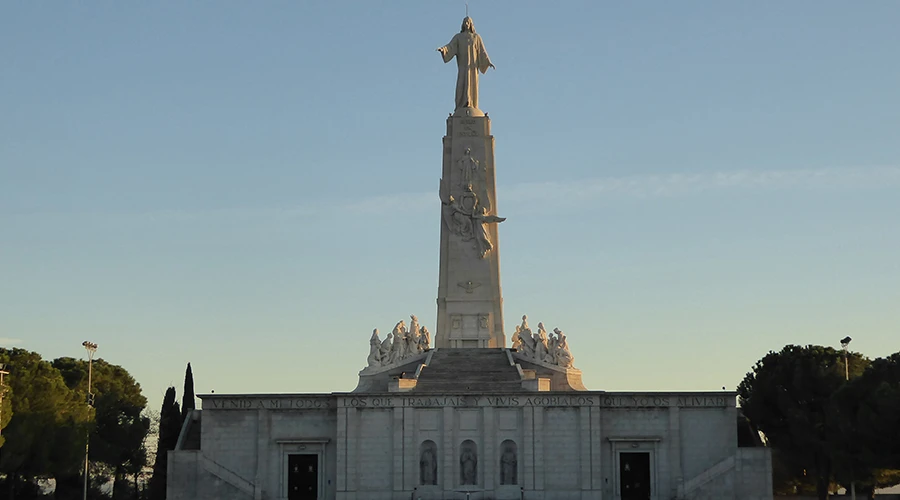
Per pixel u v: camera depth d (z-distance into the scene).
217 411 133.00
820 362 140.25
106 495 164.75
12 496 138.75
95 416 155.38
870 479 129.12
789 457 140.62
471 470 130.88
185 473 130.50
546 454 130.50
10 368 146.00
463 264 157.38
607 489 131.38
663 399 132.25
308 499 132.00
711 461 131.38
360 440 131.00
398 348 146.25
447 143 160.12
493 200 159.12
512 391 131.50
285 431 133.00
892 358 125.88
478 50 162.88
